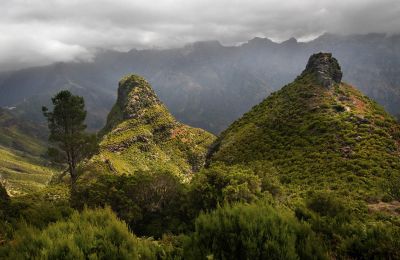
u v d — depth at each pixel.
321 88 73.25
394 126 58.06
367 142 52.09
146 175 51.16
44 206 20.02
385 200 38.59
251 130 70.25
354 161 47.88
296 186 45.91
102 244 10.02
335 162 49.09
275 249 9.60
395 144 52.12
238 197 36.31
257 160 58.59
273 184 41.28
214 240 10.20
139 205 47.66
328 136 56.06
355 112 60.81
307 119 63.88
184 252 10.54
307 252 9.98
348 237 12.76
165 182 49.19
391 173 44.25
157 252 11.43
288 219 10.88
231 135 75.12
